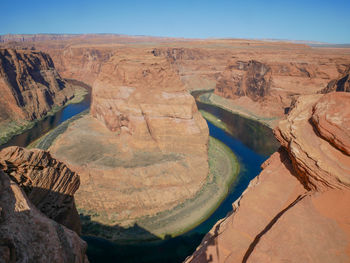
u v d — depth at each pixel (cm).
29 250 973
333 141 1140
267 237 1043
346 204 1028
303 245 964
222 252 1177
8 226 962
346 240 939
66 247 1195
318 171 1139
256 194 1393
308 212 1075
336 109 1200
